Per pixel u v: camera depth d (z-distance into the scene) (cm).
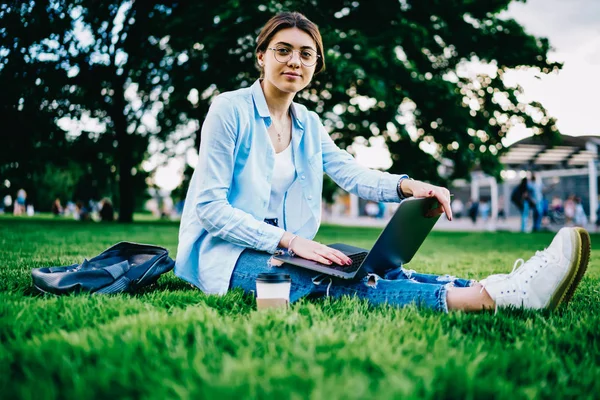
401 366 127
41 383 119
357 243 863
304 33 246
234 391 109
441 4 1338
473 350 148
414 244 238
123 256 277
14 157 1495
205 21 1172
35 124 1392
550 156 2150
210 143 239
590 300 258
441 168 1534
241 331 161
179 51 1266
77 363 133
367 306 210
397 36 1234
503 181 1493
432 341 155
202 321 170
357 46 1180
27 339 157
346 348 140
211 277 246
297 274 226
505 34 1374
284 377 117
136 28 1305
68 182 2678
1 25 1179
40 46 1262
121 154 1692
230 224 233
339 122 1438
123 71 1422
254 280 235
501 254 628
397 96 1314
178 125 1684
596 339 171
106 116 1627
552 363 142
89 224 1423
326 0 1270
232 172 246
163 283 296
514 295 204
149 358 136
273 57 245
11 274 310
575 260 198
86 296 221
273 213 261
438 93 1304
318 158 270
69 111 1438
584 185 2880
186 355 135
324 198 1817
